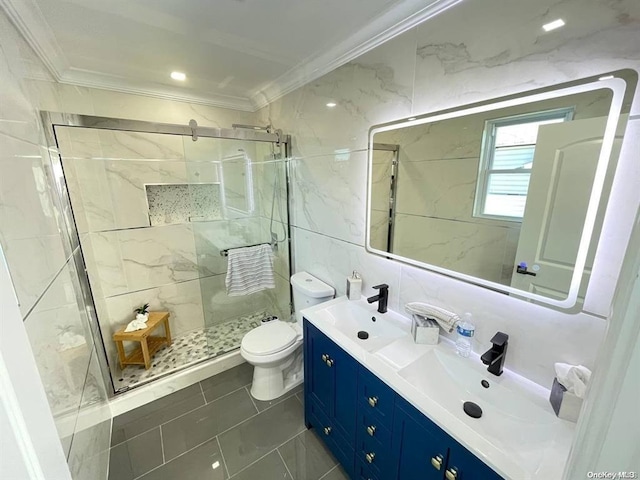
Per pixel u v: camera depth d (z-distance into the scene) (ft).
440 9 3.57
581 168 2.71
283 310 9.10
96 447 4.65
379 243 5.23
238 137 7.00
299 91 6.66
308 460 5.21
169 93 7.49
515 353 3.42
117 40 4.83
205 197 8.51
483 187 3.54
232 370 7.72
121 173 7.34
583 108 2.63
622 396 1.18
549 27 2.73
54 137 5.23
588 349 2.82
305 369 5.65
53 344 3.24
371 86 4.79
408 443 3.36
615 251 2.57
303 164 7.01
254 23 4.35
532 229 3.13
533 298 3.18
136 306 8.11
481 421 3.15
